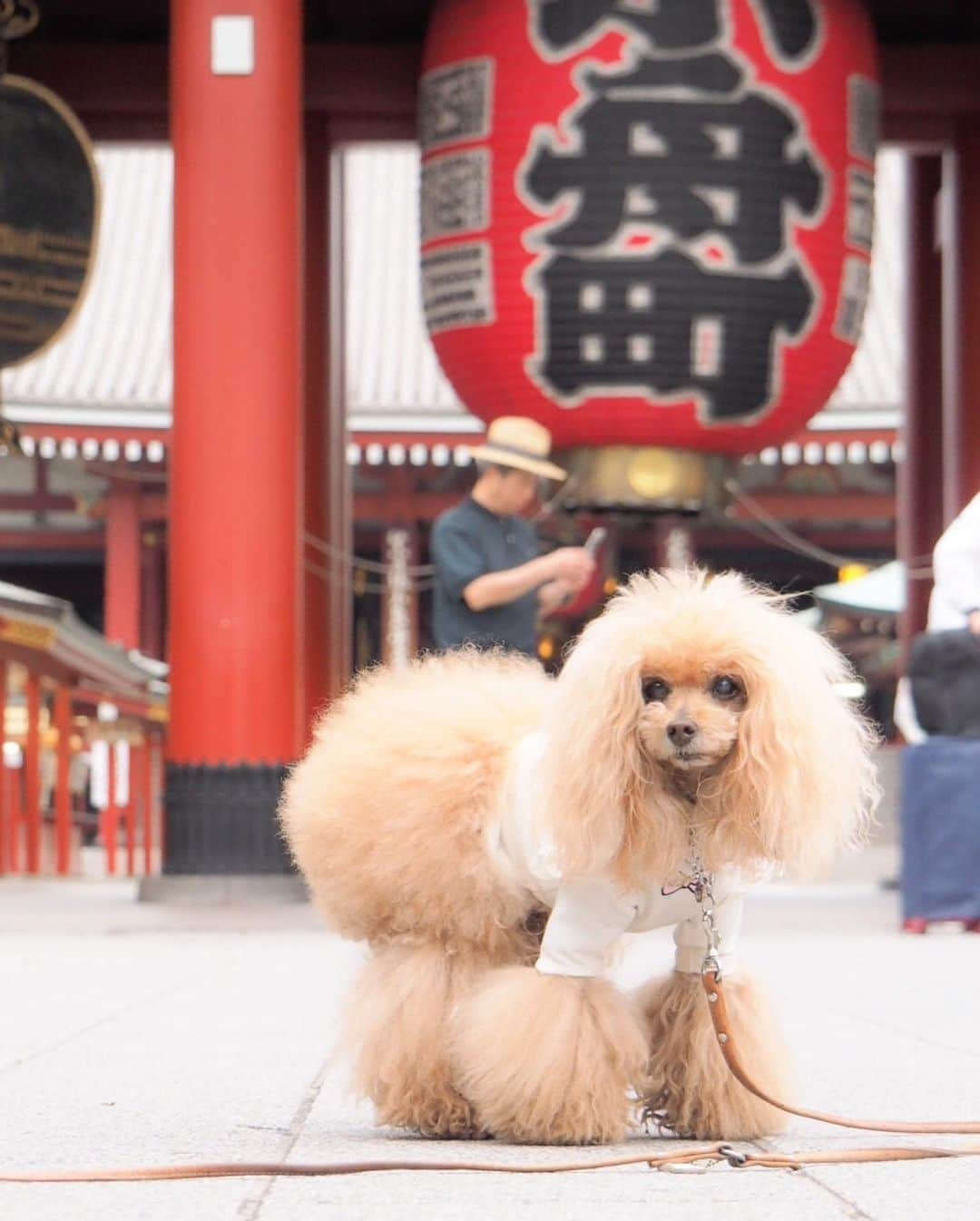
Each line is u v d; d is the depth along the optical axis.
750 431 17.78
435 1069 5.30
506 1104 5.11
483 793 5.24
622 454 17.75
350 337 38.12
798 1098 5.59
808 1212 4.29
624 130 17.17
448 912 5.28
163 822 17.05
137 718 31.78
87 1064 6.77
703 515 18.30
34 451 35.78
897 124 23.44
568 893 5.09
